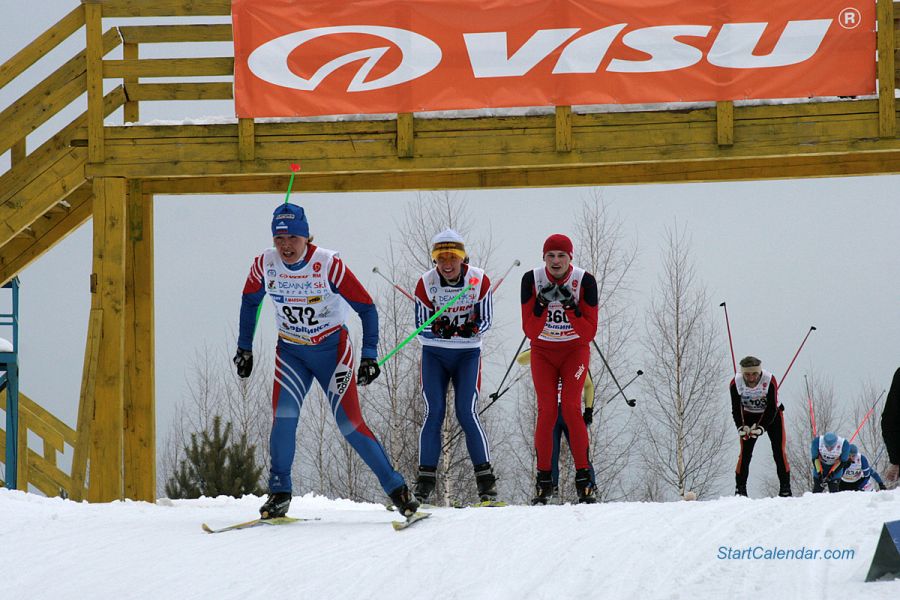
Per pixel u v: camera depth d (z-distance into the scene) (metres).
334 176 33.19
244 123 29.69
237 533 17.58
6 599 13.09
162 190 32.91
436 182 33.19
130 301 32.62
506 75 29.25
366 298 18.61
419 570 13.70
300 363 19.16
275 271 18.58
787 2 28.67
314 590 12.88
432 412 24.75
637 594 11.86
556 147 29.11
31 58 30.06
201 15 29.97
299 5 29.70
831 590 11.31
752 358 32.12
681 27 28.89
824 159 32.00
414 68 29.42
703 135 28.88
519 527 16.69
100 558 15.34
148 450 32.19
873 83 28.48
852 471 38.47
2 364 39.16
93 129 29.91
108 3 30.03
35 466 42.34
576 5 29.08
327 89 29.58
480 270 24.75
